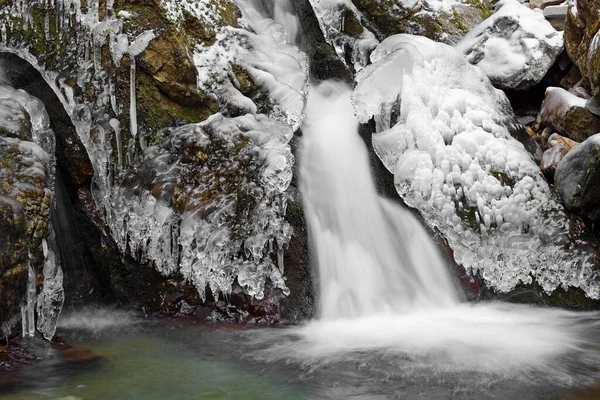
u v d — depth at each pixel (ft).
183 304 16.47
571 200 18.28
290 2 23.15
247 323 16.03
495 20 22.74
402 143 18.42
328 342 14.83
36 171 14.43
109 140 16.65
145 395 11.98
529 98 22.50
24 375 12.63
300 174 18.16
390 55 19.61
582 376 12.94
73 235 16.67
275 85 18.60
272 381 12.67
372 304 16.78
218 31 18.53
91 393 11.98
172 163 16.60
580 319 16.83
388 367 13.32
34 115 15.64
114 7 16.93
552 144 20.07
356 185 18.63
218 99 17.90
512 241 18.12
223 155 16.69
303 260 16.84
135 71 16.81
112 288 16.93
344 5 23.31
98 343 14.66
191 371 13.15
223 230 16.20
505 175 18.69
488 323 16.26
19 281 13.34
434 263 17.84
